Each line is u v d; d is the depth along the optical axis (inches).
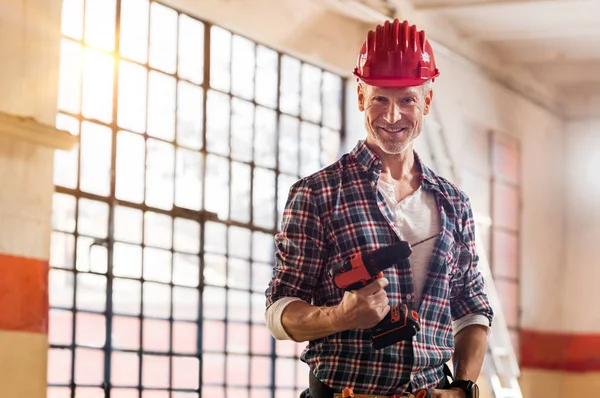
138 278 258.5
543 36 399.2
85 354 344.5
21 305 203.0
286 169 317.1
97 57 247.1
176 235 277.0
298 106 322.7
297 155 321.7
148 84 265.0
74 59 239.6
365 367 108.4
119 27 252.7
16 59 204.7
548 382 473.7
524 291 454.9
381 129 110.3
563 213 493.0
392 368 108.7
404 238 113.1
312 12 319.0
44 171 209.6
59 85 214.7
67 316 365.4
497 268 435.2
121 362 336.2
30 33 207.9
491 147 428.5
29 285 205.2
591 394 477.7
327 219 111.1
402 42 111.1
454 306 120.2
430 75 111.7
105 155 249.3
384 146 110.5
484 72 417.4
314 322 104.3
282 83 315.6
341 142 339.3
